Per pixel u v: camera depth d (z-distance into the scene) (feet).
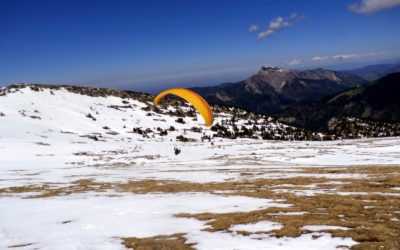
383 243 46.47
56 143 358.02
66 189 126.41
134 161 263.70
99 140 449.48
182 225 63.82
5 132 384.27
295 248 47.09
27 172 199.93
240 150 356.38
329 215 64.08
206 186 116.37
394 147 287.28
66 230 65.21
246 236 54.13
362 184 103.50
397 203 73.31
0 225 72.23
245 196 91.76
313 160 235.81
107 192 114.42
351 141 441.27
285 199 83.97
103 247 53.72
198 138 599.57
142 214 75.00
